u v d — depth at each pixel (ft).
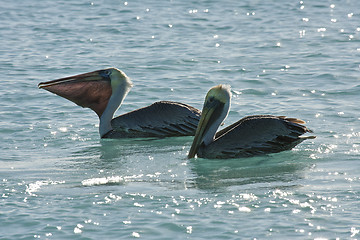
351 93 61.00
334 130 48.78
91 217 30.25
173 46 90.38
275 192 33.81
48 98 61.62
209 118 44.73
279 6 131.95
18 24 111.24
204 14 122.93
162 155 44.80
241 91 63.46
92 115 56.54
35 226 29.09
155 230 28.37
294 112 54.60
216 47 89.40
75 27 108.37
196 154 44.57
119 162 42.60
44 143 47.93
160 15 121.90
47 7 132.87
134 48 89.04
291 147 44.01
